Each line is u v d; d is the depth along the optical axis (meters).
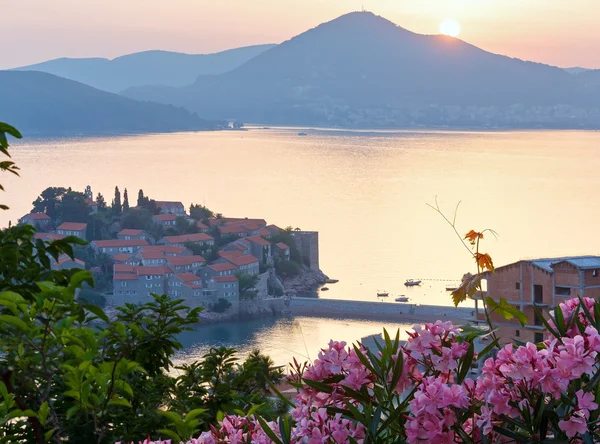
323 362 4.83
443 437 4.20
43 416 6.35
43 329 7.09
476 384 4.32
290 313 187.00
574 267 30.06
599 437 4.18
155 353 9.55
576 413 4.07
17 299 6.89
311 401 4.91
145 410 8.81
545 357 4.15
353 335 163.50
